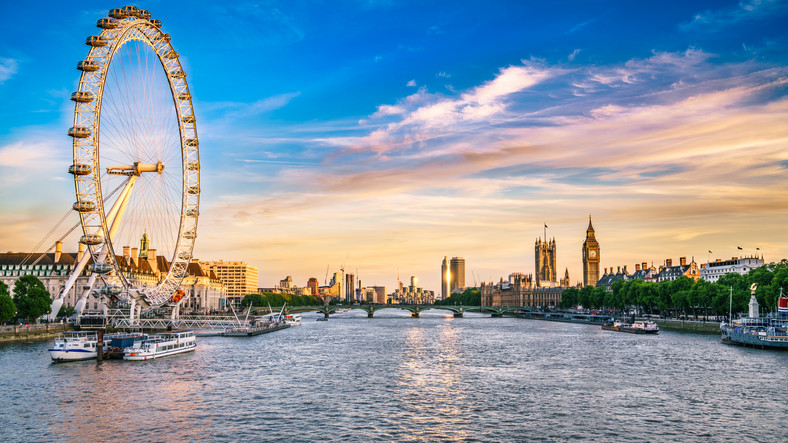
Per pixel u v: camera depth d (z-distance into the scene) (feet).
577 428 281.54
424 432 274.98
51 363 469.98
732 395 351.46
